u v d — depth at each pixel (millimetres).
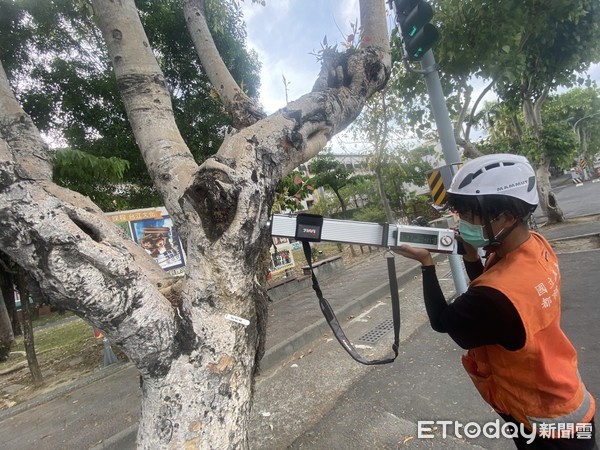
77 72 7016
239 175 1277
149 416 1222
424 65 4551
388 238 1375
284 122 1496
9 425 4055
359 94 1872
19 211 967
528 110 10391
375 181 18062
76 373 5422
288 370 4242
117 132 7164
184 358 1205
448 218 4523
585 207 13891
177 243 5902
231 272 1280
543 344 1227
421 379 3498
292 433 3041
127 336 1095
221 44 7617
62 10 6195
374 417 3043
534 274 1222
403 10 3725
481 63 6641
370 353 4328
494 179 1257
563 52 7785
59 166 4523
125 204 6797
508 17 5969
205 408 1218
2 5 5938
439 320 1327
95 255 1031
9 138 1486
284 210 7484
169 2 7559
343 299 6648
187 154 1627
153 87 1732
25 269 1049
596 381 2965
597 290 4797
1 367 6648
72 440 3477
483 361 1422
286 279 8289
